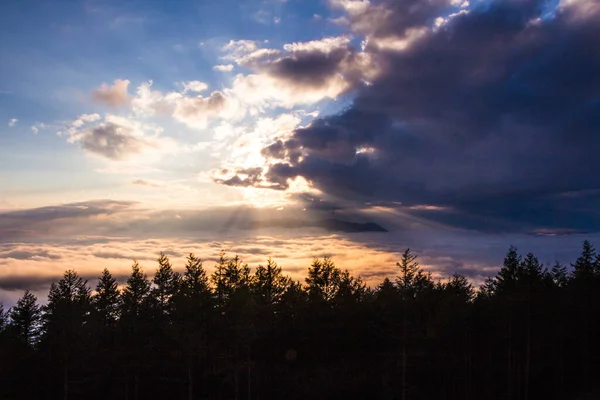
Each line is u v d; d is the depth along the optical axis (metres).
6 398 43.62
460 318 45.72
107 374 45.03
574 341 51.56
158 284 46.78
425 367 49.47
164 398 48.75
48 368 44.72
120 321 46.19
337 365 48.66
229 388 49.66
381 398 48.03
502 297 47.25
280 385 48.28
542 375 52.09
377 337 47.94
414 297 43.31
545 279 49.62
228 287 46.28
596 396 45.47
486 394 50.69
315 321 48.31
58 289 45.34
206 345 43.28
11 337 44.97
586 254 51.03
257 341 47.75
